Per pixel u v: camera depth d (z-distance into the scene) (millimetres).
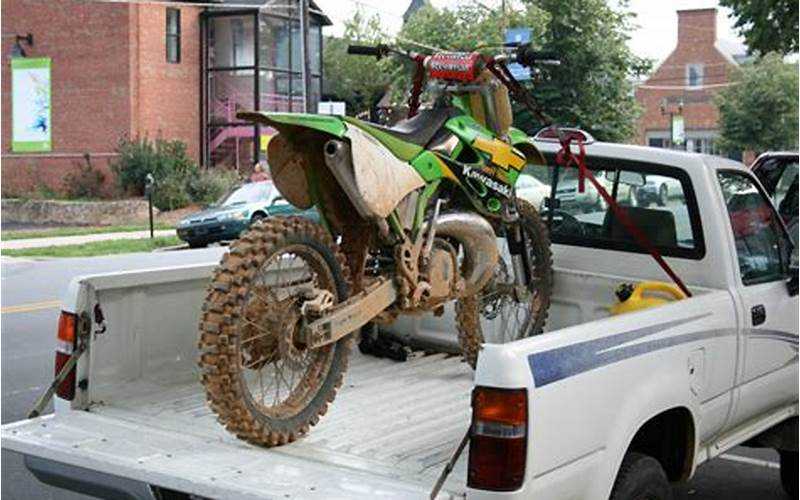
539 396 3430
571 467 3607
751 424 5289
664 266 5121
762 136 54844
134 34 36531
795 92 54531
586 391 3672
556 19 29922
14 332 11672
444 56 4949
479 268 4902
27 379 9180
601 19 30344
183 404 4613
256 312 4078
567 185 5812
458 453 3455
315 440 4164
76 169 36469
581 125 30359
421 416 4543
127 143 34625
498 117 5082
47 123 36625
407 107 5223
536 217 5609
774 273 5484
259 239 4008
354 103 36438
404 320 5801
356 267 4430
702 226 5184
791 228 9180
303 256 4223
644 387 4031
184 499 4000
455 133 4754
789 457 6098
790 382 5488
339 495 3453
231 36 39000
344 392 4969
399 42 11719
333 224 4422
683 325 4391
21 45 37719
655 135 69375
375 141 4289
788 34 16562
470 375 5355
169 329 4785
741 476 6863
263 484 3557
